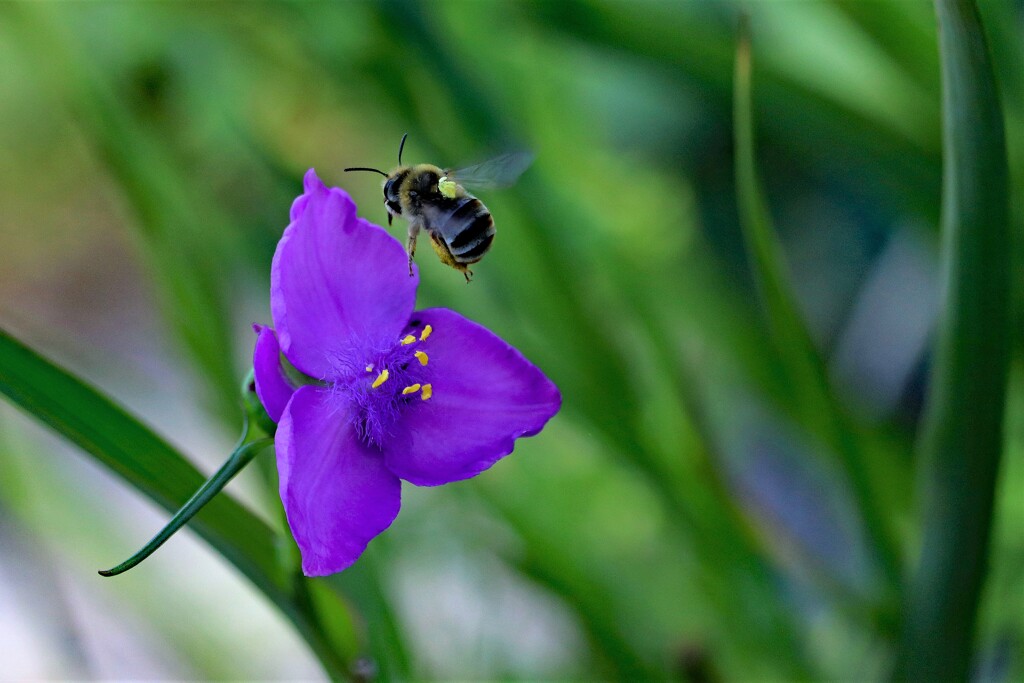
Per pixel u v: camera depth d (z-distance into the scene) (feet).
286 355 1.15
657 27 1.41
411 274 1.18
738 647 1.44
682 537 1.45
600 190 1.59
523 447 1.49
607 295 1.48
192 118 1.48
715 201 2.21
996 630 1.44
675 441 1.42
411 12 1.40
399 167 1.28
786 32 1.45
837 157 1.43
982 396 1.23
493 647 1.46
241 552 1.17
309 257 1.16
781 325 1.30
